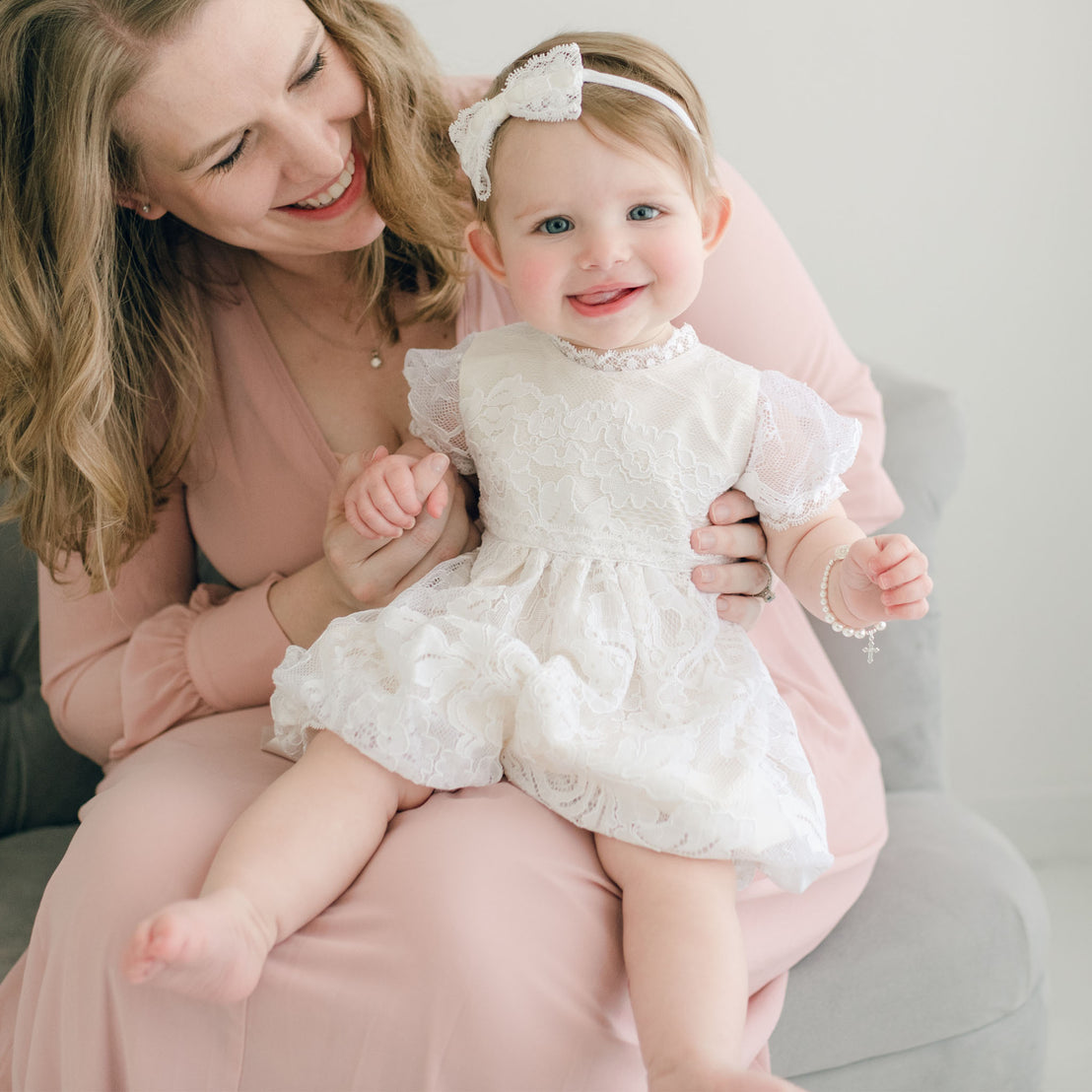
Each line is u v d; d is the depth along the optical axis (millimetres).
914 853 1340
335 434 1241
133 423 1212
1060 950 1905
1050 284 1920
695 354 1024
